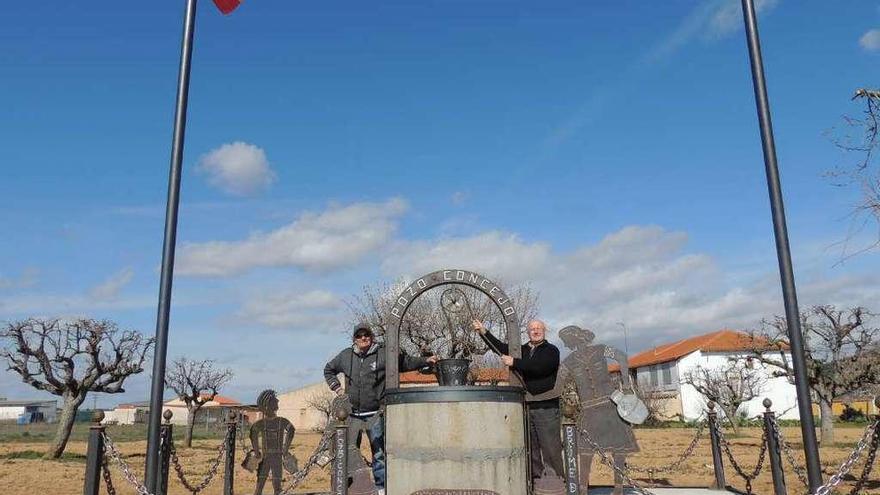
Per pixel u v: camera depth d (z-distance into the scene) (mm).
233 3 9930
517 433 8352
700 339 72750
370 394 9422
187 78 9320
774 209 7871
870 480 16250
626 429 9500
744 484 15773
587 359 9828
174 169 9008
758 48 8281
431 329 26219
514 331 9297
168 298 8672
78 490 16406
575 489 8219
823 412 28688
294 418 69250
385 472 8438
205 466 22188
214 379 36062
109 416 93000
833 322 28531
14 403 101438
